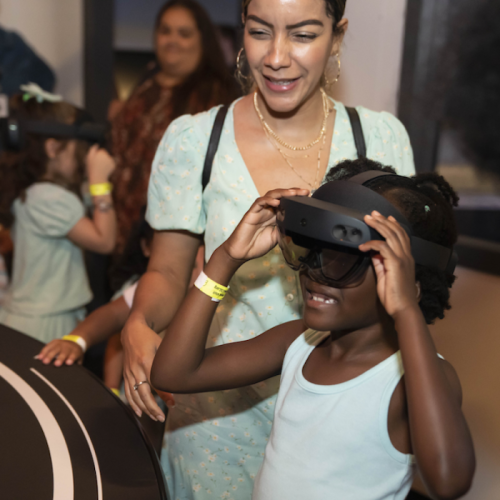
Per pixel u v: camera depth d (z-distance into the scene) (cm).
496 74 231
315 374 87
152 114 266
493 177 255
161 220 124
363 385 80
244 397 119
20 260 225
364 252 73
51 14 330
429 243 75
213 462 124
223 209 118
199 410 123
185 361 91
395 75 217
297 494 81
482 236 246
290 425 85
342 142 120
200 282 91
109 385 193
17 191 224
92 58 326
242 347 98
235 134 121
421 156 228
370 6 208
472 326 207
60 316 225
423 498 206
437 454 64
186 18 255
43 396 106
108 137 260
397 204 76
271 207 89
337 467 79
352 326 79
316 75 107
